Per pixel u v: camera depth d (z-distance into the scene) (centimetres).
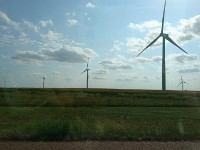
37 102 4744
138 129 1738
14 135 1507
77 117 2884
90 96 5888
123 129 1658
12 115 3031
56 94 6197
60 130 1531
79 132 1562
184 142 1484
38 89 7212
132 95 6125
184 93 6656
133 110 3862
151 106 4678
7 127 1947
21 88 7138
